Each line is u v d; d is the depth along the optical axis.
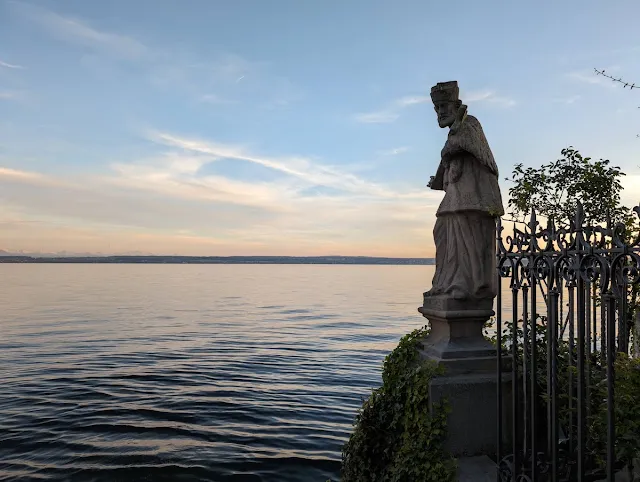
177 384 21.83
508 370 5.93
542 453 4.87
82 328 42.91
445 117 6.38
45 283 140.62
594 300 5.24
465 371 5.82
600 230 3.60
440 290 6.34
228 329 43.78
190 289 117.94
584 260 3.77
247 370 25.39
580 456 3.78
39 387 21.02
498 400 4.97
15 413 17.05
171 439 14.55
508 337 6.58
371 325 48.06
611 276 3.43
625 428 4.22
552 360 4.24
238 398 19.44
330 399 19.58
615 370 4.35
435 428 5.50
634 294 5.42
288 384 22.23
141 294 96.06
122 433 15.03
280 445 14.21
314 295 100.00
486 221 6.23
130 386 21.33
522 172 8.36
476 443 5.63
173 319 51.66
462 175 6.32
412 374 5.87
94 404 18.31
